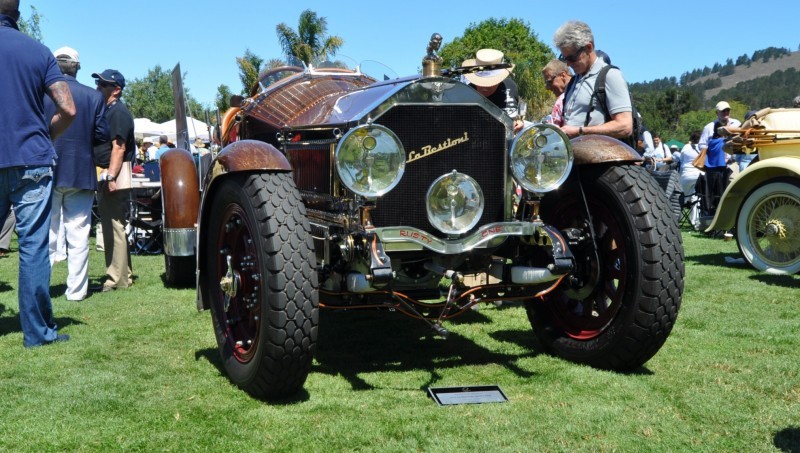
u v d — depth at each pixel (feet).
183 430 8.32
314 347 9.03
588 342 10.82
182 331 13.33
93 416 8.77
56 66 12.43
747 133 19.66
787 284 17.89
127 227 25.48
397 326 13.70
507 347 12.16
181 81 18.79
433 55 10.38
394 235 9.32
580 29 13.19
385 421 8.54
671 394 9.43
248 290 10.00
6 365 11.05
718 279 18.72
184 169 16.28
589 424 8.36
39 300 12.22
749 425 8.31
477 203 9.80
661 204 9.93
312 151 10.94
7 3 12.39
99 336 12.93
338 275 9.95
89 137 15.97
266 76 17.07
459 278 9.57
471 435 8.11
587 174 10.62
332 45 71.10
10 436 8.12
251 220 9.17
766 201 19.56
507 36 153.89
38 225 12.16
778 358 11.09
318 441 7.98
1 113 11.76
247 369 9.50
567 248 9.97
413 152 9.96
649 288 9.72
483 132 10.24
